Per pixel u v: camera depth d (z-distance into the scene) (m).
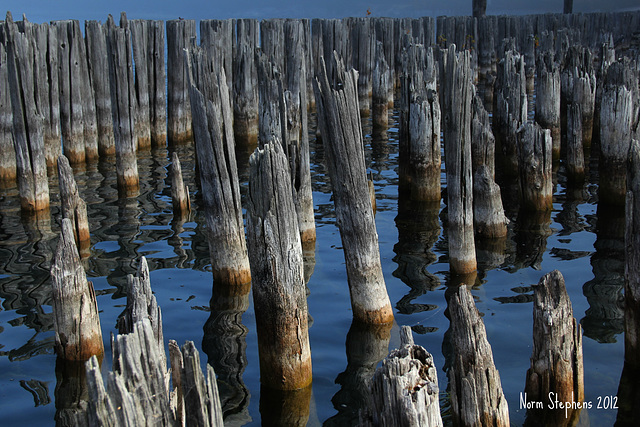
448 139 9.12
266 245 6.40
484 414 5.35
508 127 14.66
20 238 11.05
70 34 15.01
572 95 17.30
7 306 8.60
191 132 18.64
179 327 8.08
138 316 5.64
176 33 17.48
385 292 8.06
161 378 4.19
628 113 12.10
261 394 6.70
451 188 9.28
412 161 13.12
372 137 20.17
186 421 4.41
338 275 9.73
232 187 8.91
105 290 9.09
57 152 15.11
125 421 3.92
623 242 10.88
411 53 13.31
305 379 6.77
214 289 9.17
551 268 9.84
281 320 6.54
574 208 12.68
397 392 4.35
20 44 11.70
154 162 16.39
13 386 6.79
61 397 6.62
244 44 17.56
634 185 6.72
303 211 10.75
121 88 13.55
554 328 6.07
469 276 9.51
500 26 32.47
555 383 6.15
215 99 8.69
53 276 7.05
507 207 12.77
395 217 12.39
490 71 30.52
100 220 12.07
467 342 5.69
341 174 7.67
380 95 21.00
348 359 7.35
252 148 18.19
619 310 8.45
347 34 24.62
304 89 10.41
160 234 11.39
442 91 8.89
